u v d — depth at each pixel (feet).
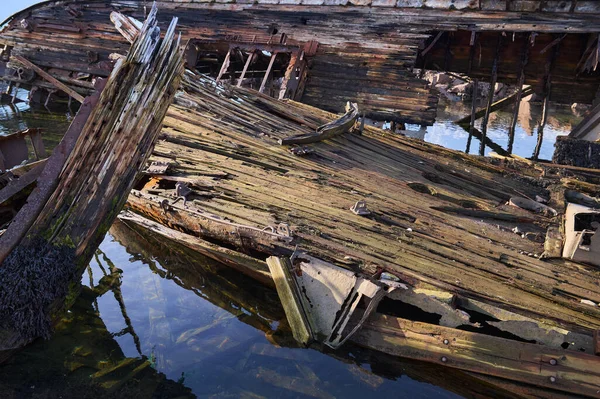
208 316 18.88
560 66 55.93
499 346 15.34
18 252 14.97
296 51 54.08
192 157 27.78
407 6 59.52
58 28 64.80
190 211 22.06
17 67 63.05
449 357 15.67
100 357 16.14
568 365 14.61
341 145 33.22
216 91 37.83
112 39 62.59
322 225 21.29
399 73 51.49
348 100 51.47
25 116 55.42
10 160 20.29
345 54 54.03
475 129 70.49
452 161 34.24
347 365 16.25
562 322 16.19
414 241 20.81
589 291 18.17
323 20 59.98
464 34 58.18
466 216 25.04
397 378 15.88
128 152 17.60
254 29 60.18
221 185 24.58
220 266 22.12
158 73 17.87
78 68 62.28
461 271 18.78
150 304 19.52
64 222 16.06
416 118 48.93
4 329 14.83
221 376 15.64
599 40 47.91
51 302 15.70
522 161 35.65
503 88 93.71
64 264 15.76
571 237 20.62
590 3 51.96
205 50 62.54
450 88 103.45
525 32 52.85
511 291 17.76
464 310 17.34
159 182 25.63
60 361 15.60
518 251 21.08
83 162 16.29
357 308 17.38
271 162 28.40
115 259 22.95
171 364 16.10
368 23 57.72
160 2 68.85
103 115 16.40
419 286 17.74
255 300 19.89
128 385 14.96
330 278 17.78
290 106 39.40
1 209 17.10
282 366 16.14
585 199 29.04
